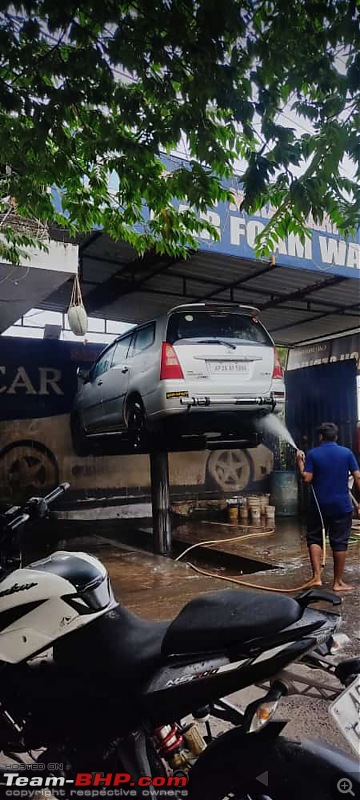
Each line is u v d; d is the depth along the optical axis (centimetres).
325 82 289
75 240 766
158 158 390
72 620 189
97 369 976
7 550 221
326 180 305
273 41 283
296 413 1283
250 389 738
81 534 1041
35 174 375
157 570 703
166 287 1024
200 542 878
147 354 762
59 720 193
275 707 177
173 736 196
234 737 178
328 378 1219
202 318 750
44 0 272
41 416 1112
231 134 346
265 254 434
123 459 1171
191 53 283
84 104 344
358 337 1237
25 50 300
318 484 571
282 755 170
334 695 192
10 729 200
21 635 191
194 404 707
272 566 709
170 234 484
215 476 1248
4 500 1067
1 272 578
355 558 724
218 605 184
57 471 1115
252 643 172
